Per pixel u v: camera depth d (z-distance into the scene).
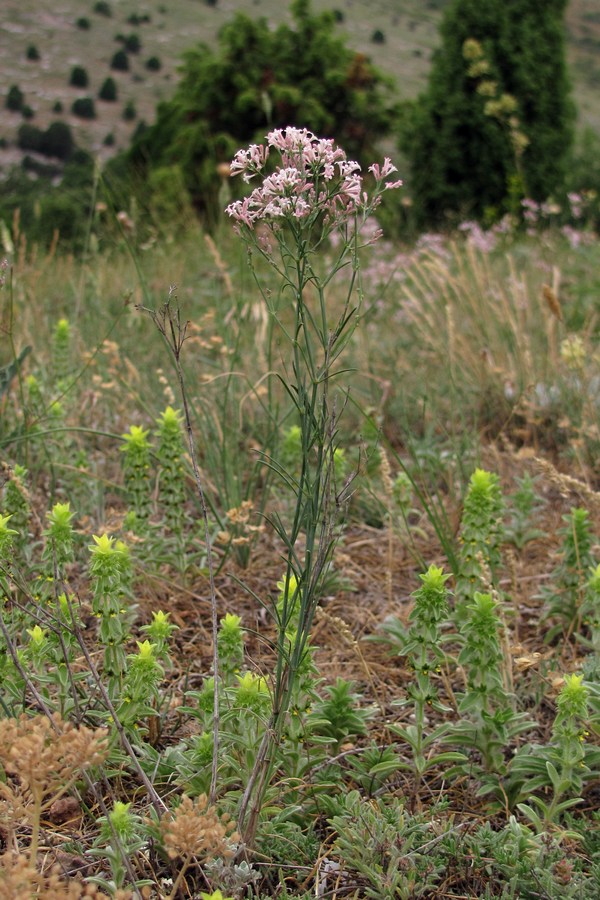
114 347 4.06
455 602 2.77
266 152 1.91
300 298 1.86
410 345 5.66
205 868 1.82
